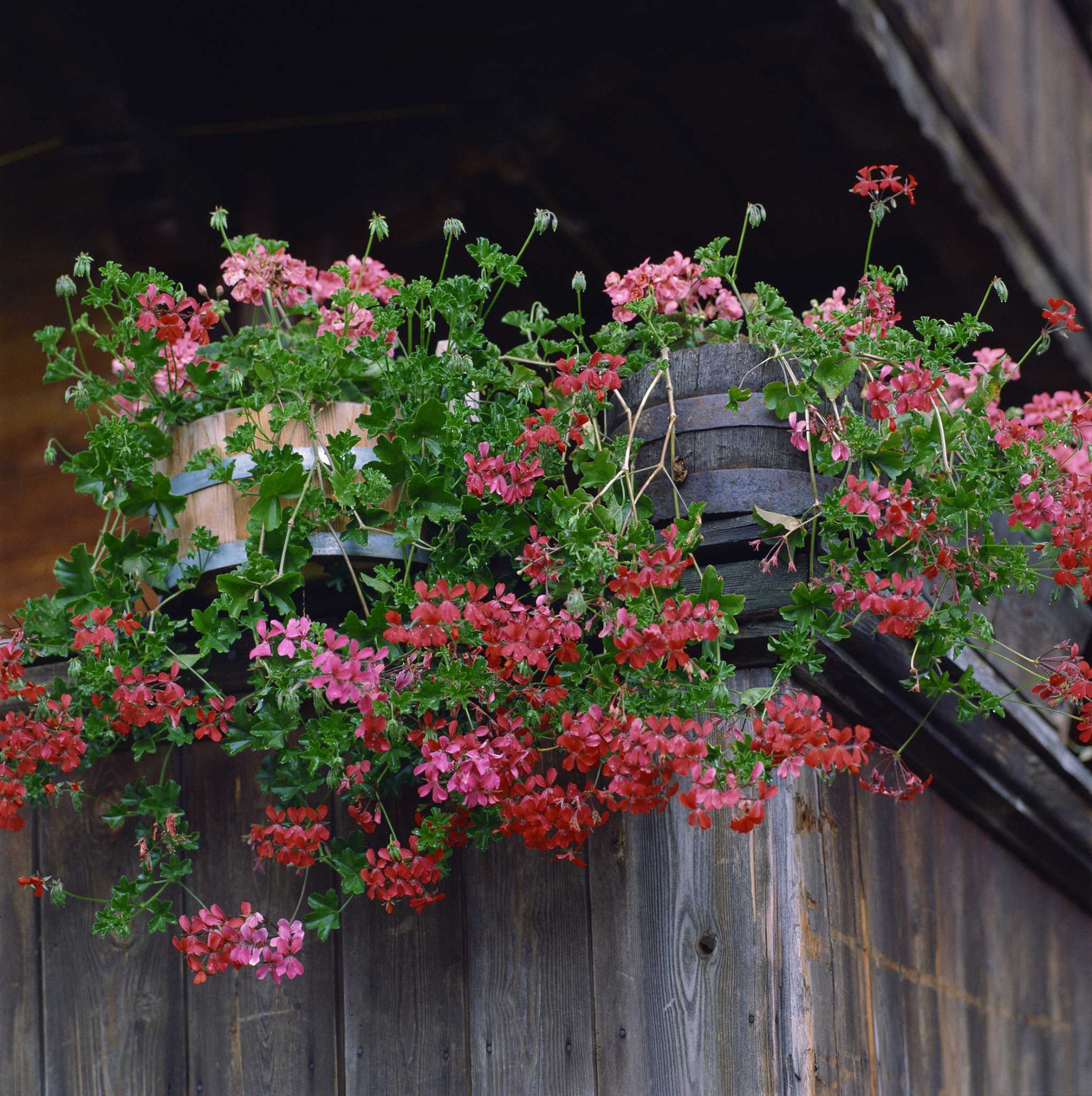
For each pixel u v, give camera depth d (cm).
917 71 352
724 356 241
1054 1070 349
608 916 244
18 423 404
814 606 225
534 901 250
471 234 446
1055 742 341
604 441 244
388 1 393
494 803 213
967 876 323
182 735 234
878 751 282
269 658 219
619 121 393
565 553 224
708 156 402
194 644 246
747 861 236
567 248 452
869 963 262
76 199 405
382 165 414
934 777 307
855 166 386
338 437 228
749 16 341
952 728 295
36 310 407
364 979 257
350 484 226
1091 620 396
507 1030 247
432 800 255
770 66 355
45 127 399
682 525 221
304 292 274
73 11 365
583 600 211
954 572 234
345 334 242
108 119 383
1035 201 427
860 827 270
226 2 395
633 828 245
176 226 401
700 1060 231
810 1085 225
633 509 223
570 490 275
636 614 211
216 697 228
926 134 354
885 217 405
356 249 423
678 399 241
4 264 410
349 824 261
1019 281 407
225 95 421
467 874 256
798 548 234
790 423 231
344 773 232
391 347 251
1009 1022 330
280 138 424
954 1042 300
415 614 208
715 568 232
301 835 222
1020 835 345
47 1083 267
